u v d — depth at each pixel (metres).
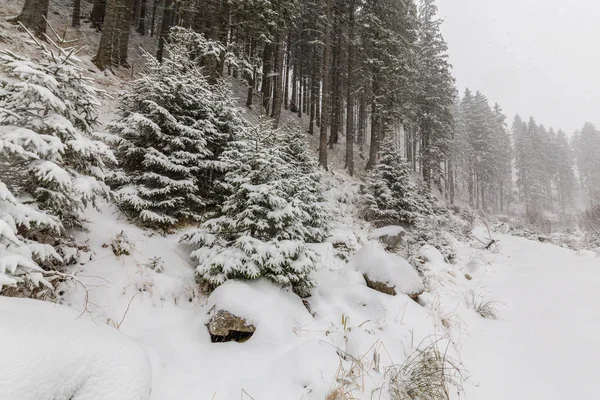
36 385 1.54
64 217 3.66
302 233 4.40
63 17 12.48
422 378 3.17
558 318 4.84
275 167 4.32
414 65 20.20
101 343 2.03
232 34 14.80
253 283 3.91
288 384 2.62
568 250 11.02
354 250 7.49
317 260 4.46
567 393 3.13
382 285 4.97
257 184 4.35
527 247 11.95
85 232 4.08
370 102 18.59
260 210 4.10
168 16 17.31
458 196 39.47
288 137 8.36
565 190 53.75
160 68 5.74
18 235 2.66
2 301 2.03
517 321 5.02
